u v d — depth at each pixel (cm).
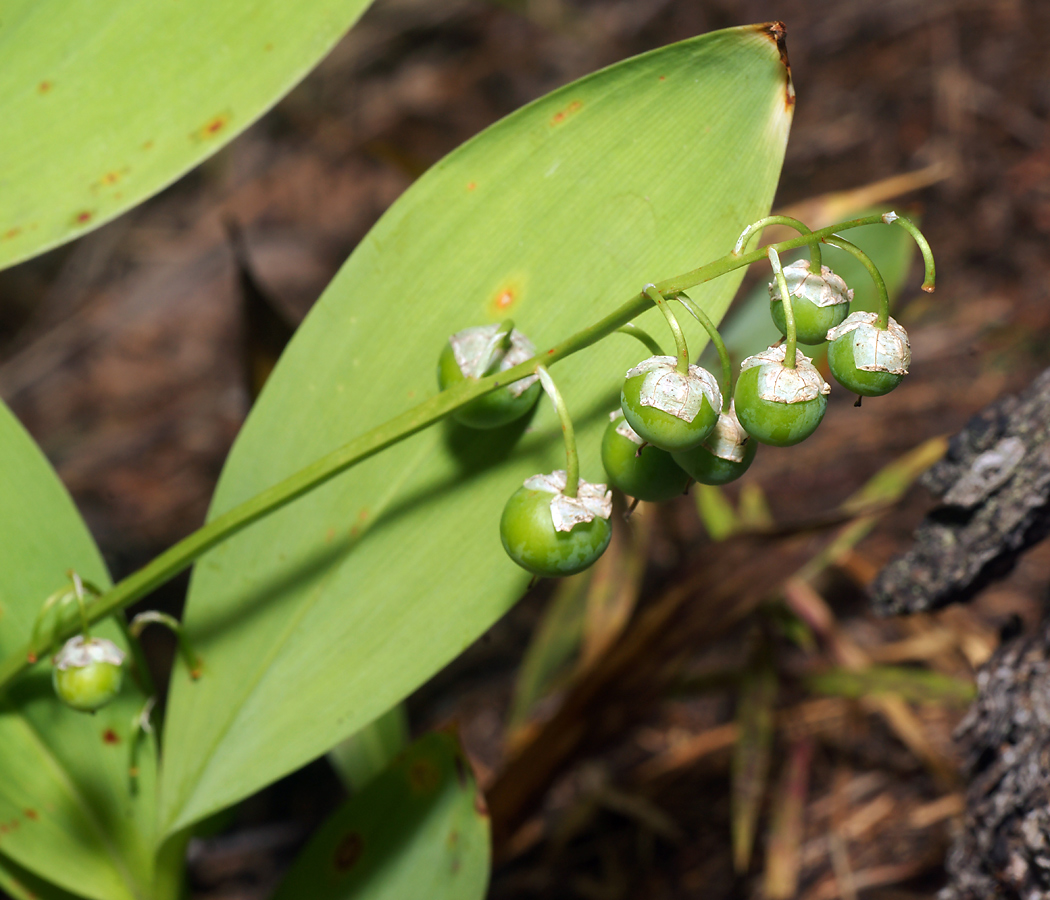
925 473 35
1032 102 85
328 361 34
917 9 98
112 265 108
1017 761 34
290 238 108
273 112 123
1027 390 34
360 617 34
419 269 33
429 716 58
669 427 30
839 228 30
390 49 129
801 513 62
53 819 35
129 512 76
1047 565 55
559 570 31
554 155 33
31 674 35
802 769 46
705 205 33
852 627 56
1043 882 34
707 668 56
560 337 33
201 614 34
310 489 32
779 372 30
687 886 47
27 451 35
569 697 41
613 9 123
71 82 34
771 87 32
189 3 34
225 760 34
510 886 48
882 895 44
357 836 35
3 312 104
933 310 72
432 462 34
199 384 90
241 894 50
